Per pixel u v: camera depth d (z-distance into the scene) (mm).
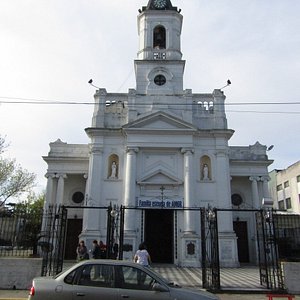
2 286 14180
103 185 27672
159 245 27188
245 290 14242
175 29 33469
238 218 30750
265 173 31188
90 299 8023
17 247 15914
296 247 16828
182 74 31188
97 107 29531
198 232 26406
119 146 28688
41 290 8180
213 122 29406
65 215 16406
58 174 30375
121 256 16016
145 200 26938
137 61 31297
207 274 17969
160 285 8211
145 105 29438
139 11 35156
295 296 13672
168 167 27922
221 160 28234
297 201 47750
